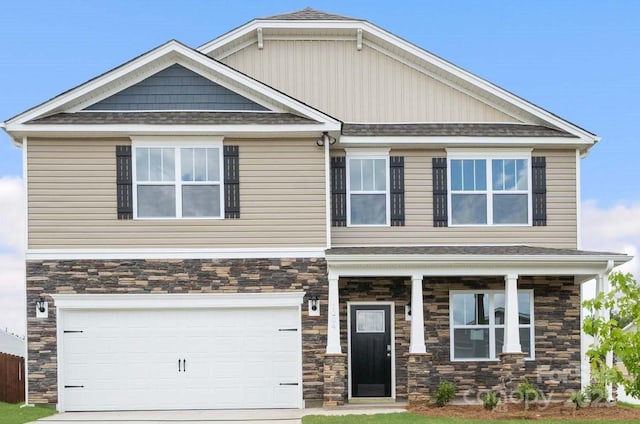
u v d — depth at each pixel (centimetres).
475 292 1802
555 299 1811
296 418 1524
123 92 1755
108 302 1691
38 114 1678
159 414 1614
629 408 1584
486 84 1927
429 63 1933
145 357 1698
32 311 1678
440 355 1780
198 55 1736
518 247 1812
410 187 1852
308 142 1744
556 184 1870
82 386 1681
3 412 1600
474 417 1450
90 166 1709
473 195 1859
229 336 1711
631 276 935
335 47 1964
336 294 1658
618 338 909
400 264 1645
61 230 1694
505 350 1647
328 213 1730
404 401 1739
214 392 1700
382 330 1780
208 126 1697
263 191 1728
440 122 1948
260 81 1873
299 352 1702
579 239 1858
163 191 1719
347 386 1762
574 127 1852
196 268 1708
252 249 1716
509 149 1864
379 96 1952
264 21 1931
